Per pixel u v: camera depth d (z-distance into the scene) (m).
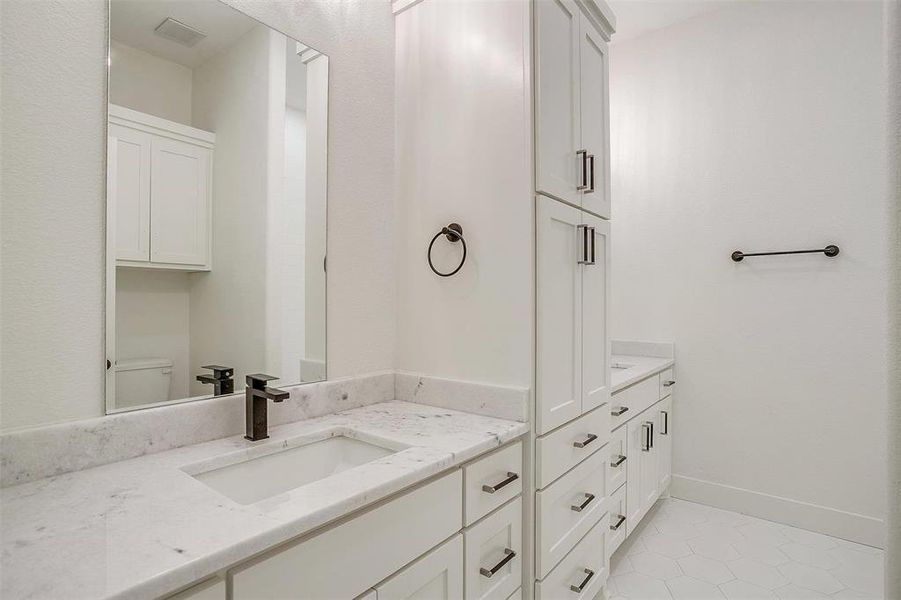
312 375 1.44
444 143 1.58
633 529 2.20
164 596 0.64
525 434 1.38
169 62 1.14
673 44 2.82
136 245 1.07
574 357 1.60
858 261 2.29
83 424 0.96
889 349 0.47
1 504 0.80
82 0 0.99
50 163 0.94
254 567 0.73
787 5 2.48
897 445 0.47
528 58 1.39
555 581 1.46
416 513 1.00
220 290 1.23
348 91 1.56
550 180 1.46
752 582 1.95
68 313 0.96
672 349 2.79
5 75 0.89
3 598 0.55
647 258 2.90
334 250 1.51
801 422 2.43
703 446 2.71
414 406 1.57
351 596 0.87
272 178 1.35
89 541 0.68
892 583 0.47
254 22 1.31
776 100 2.51
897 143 0.47
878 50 2.26
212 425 1.17
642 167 2.92
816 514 2.38
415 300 1.65
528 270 1.38
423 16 1.64
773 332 2.51
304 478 1.21
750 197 2.57
